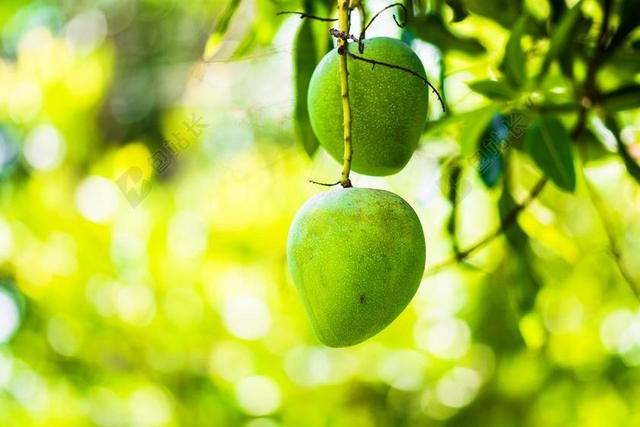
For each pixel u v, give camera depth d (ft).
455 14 4.22
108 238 6.49
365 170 3.78
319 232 3.51
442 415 6.68
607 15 4.17
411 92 3.73
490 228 5.57
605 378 6.46
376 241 3.50
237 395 6.75
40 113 6.87
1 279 6.55
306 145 4.28
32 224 6.48
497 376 6.48
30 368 6.55
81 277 6.45
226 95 6.28
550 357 6.34
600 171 5.34
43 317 6.49
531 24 4.31
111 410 6.61
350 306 3.49
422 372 6.79
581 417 6.49
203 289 6.63
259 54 4.41
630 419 6.50
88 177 6.63
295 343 6.82
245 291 6.92
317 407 6.80
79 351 6.53
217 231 6.69
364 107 3.71
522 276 4.68
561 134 4.13
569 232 5.32
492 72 4.41
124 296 6.56
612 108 4.24
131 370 6.59
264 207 6.80
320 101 3.76
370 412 6.81
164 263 6.56
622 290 5.96
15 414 6.46
